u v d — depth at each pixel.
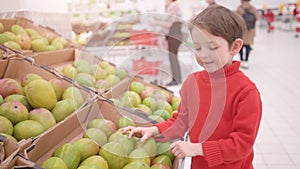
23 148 0.86
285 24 15.11
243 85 1.01
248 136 0.96
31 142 0.90
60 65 1.93
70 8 4.47
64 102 1.21
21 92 1.26
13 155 0.79
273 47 9.85
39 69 1.43
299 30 12.27
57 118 1.17
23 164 0.79
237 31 0.97
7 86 1.22
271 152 2.84
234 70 1.04
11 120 1.04
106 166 0.96
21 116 1.05
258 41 11.58
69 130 1.12
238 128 0.98
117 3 5.05
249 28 6.60
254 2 16.11
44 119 1.09
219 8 0.99
